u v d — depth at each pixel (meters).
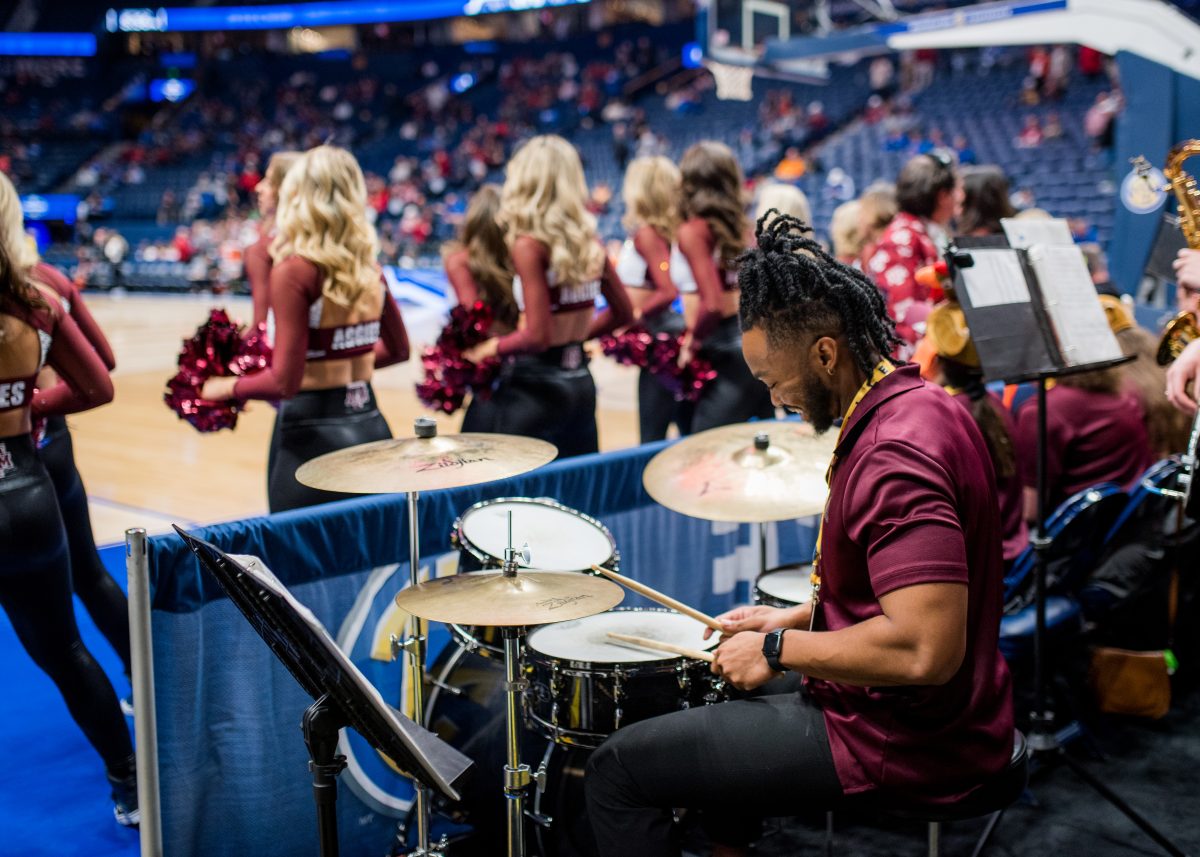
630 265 4.68
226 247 20.47
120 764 2.73
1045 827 2.77
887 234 3.84
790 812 1.87
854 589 1.79
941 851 2.69
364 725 1.73
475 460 2.29
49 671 2.68
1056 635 3.04
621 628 2.33
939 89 20.62
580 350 3.88
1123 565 3.24
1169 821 2.79
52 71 35.31
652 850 1.92
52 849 2.66
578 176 3.67
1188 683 3.61
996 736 1.80
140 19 34.66
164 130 32.59
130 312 17.50
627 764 1.91
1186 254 2.61
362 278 3.05
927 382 1.83
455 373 3.65
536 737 2.49
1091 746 3.13
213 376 3.14
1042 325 2.54
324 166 2.96
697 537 3.30
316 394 3.11
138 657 2.13
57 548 2.60
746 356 1.88
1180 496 2.59
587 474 3.01
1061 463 3.35
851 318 1.79
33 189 29.48
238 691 2.38
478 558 2.30
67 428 3.10
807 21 14.81
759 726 1.86
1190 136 6.60
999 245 2.56
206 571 2.30
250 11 33.78
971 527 1.75
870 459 1.71
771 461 2.62
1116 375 3.30
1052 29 7.50
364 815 2.61
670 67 28.78
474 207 4.03
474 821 2.57
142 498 6.09
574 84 29.19
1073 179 14.91
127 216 27.62
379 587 2.60
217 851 2.40
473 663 2.57
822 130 21.55
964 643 1.64
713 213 3.92
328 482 2.21
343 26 36.56
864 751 1.80
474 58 33.69
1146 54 6.62
